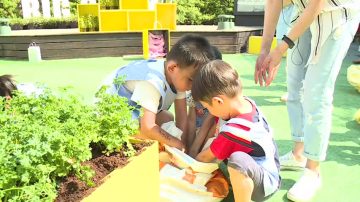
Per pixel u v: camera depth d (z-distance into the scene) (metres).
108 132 1.11
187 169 1.50
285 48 1.51
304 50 1.73
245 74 4.17
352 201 1.55
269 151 1.39
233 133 1.35
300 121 1.79
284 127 2.43
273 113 2.73
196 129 1.84
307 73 1.57
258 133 1.36
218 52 1.75
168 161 1.57
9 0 7.15
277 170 1.44
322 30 1.49
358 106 2.90
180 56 1.47
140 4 5.62
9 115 1.07
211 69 1.35
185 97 1.78
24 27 6.80
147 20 5.64
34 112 1.10
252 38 5.69
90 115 1.13
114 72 1.68
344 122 2.53
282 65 4.66
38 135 0.93
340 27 1.47
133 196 1.10
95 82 3.76
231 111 1.39
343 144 2.14
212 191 1.48
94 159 1.09
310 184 1.59
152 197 1.23
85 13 5.47
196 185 1.48
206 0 8.47
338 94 3.25
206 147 1.64
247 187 1.30
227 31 5.63
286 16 2.45
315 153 1.58
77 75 4.11
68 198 0.91
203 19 8.18
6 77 1.62
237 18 6.90
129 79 1.55
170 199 1.40
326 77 1.51
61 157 0.95
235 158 1.29
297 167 1.83
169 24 5.65
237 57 5.38
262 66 1.57
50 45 5.23
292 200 1.56
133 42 5.57
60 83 3.72
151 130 1.48
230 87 1.34
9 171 0.84
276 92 3.35
